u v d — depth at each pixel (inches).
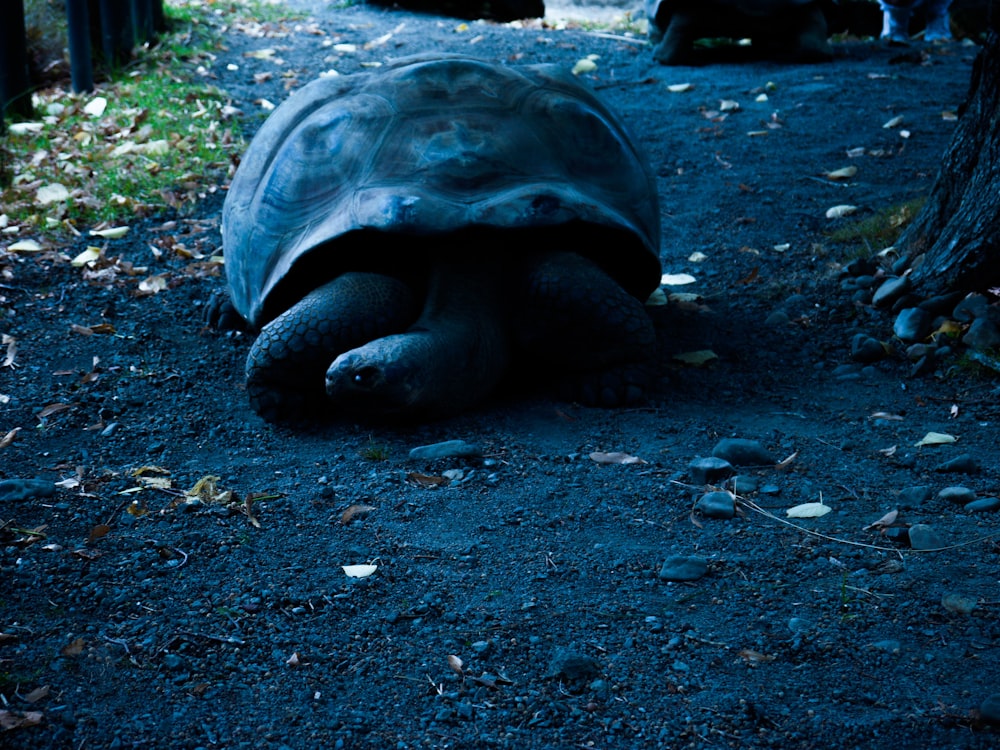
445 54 184.5
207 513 127.9
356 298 152.2
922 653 99.9
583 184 165.0
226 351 186.7
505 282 161.8
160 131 296.5
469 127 161.8
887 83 353.1
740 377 173.9
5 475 140.0
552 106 169.3
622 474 138.1
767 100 339.9
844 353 182.9
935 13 469.1
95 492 134.3
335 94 175.0
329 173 161.9
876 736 89.2
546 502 130.6
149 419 159.6
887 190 259.9
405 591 111.7
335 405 161.5
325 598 110.0
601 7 605.6
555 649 101.7
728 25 388.5
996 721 89.7
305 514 128.3
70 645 100.7
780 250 228.4
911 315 185.6
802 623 104.7
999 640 101.3
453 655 100.7
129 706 93.3
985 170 187.3
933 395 165.3
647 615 107.1
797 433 152.1
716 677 97.4
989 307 182.1
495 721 92.3
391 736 90.4
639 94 355.6
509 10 528.7
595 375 163.0
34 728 89.6
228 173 276.4
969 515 126.2
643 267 173.9
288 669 98.7
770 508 129.5
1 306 202.2
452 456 142.4
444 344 146.8
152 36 383.2
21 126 294.7
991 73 188.9
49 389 169.5
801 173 276.7
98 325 192.9
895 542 120.5
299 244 157.4
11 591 110.0
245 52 388.8
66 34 356.5
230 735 90.0
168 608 107.9
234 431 155.2
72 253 230.5
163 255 231.3
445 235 150.8
